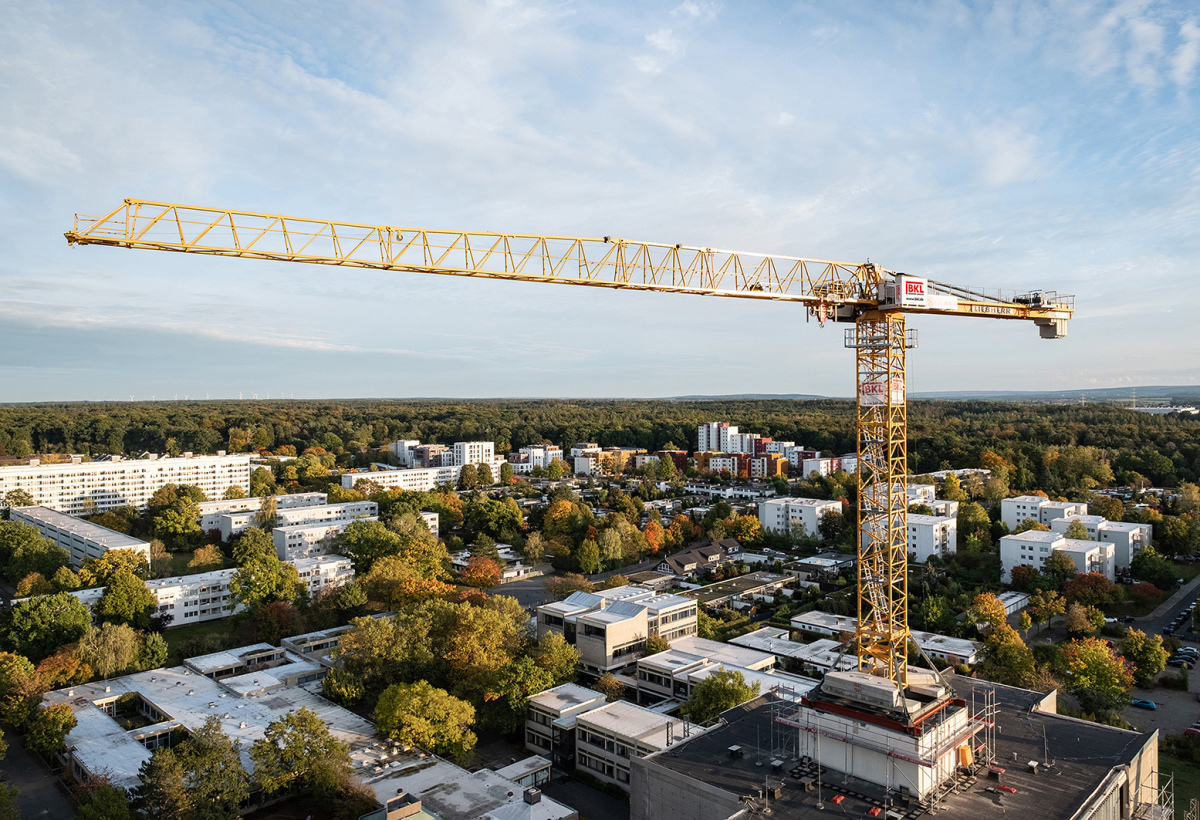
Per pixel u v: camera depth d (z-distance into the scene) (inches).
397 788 2819.9
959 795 2082.9
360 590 4985.2
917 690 2315.5
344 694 3489.2
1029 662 3742.6
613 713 3383.4
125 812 2518.5
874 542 2652.6
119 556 5497.1
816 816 1990.7
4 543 5964.6
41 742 3085.6
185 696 3604.8
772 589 5831.7
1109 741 2432.3
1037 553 5831.7
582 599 4544.8
